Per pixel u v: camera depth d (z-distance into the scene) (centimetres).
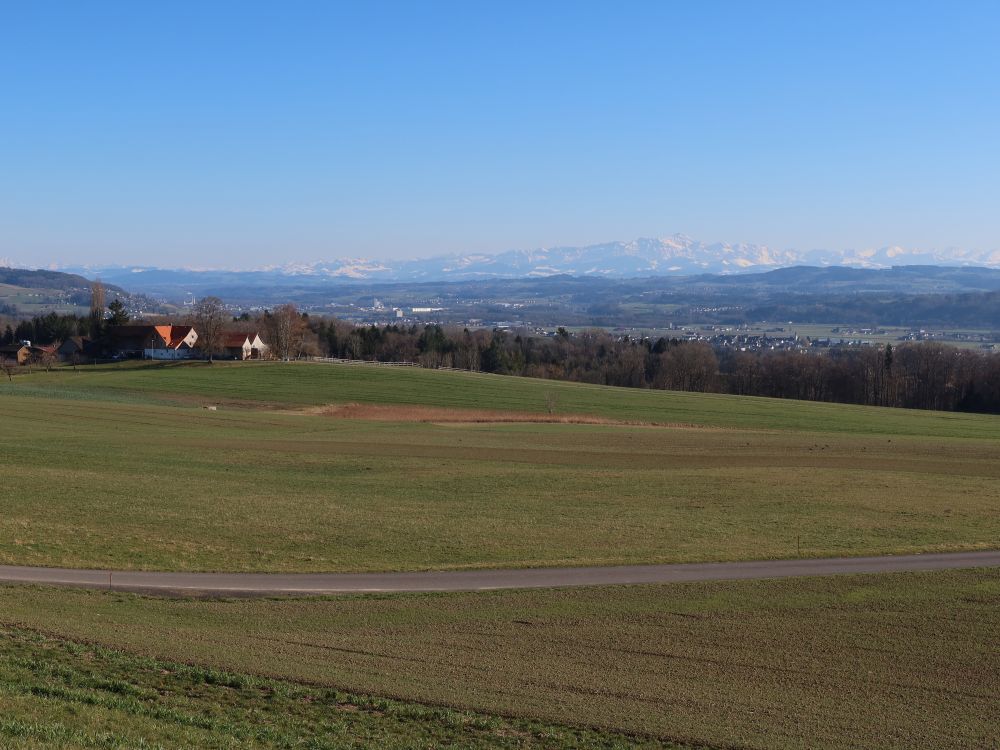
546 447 7875
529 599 3312
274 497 5188
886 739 2142
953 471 6819
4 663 2136
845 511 5178
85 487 5162
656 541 4328
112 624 2745
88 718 1761
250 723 1905
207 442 7481
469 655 2641
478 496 5444
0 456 6109
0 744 1526
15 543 3784
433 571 3709
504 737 1988
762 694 2420
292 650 2581
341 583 3491
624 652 2741
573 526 4625
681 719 2189
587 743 1995
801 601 3350
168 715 1877
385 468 6438
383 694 2206
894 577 3712
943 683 2562
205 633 2723
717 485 5975
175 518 4472
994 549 4269
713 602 3316
